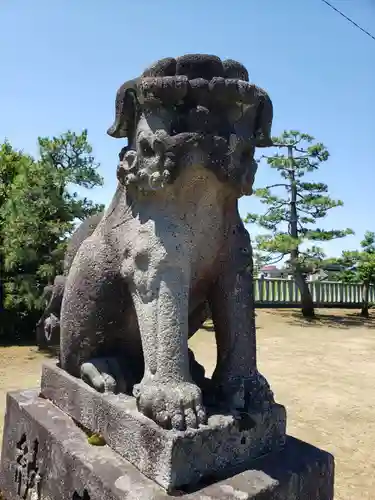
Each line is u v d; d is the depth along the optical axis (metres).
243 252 1.62
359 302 12.52
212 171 1.36
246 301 1.61
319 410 3.54
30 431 1.79
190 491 1.23
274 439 1.50
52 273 5.93
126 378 1.67
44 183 6.01
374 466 2.60
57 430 1.63
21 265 6.36
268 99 1.44
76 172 6.17
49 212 6.11
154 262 1.44
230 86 1.33
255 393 1.52
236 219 1.62
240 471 1.35
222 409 1.47
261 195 9.73
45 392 1.99
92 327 1.68
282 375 4.68
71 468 1.44
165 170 1.35
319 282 11.57
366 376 4.73
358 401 3.81
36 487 1.68
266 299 11.14
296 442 1.59
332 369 5.02
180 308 1.43
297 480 1.37
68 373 1.85
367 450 2.81
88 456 1.43
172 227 1.45
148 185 1.43
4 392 3.84
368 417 3.40
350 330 8.24
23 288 6.13
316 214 9.68
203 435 1.30
